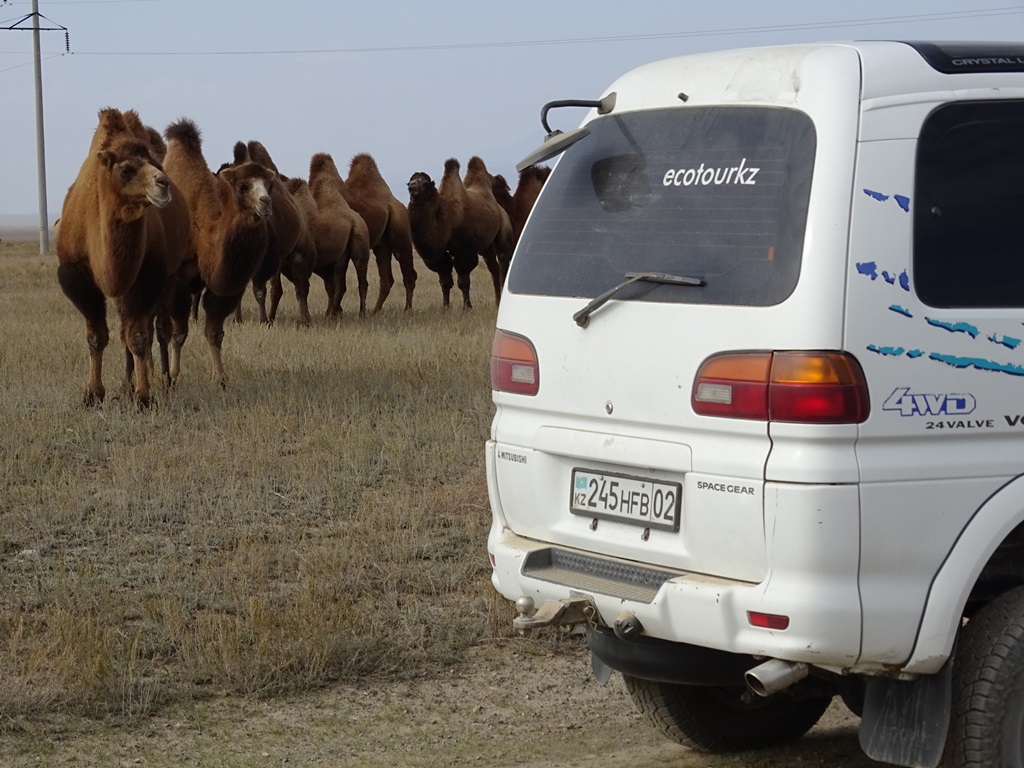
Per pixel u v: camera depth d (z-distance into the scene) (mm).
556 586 13547
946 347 12102
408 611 20000
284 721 16469
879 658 11875
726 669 13266
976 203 12508
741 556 12102
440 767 15078
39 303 71938
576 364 13508
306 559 22094
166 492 26406
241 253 39719
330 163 71062
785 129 12422
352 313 74062
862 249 11852
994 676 12227
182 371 43688
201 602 20297
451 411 35594
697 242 12750
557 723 16609
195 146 41062
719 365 12172
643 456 12844
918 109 12297
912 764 12375
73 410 35469
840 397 11617
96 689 16719
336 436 31922
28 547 23344
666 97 13680
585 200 14031
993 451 12297
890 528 11812
